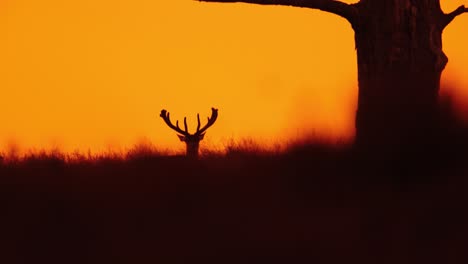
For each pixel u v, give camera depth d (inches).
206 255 1061.1
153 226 1178.6
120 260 1068.5
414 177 1331.2
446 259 999.6
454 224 1095.6
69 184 1461.6
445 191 1223.5
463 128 1425.9
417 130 1427.2
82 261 1080.2
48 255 1102.4
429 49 1973.4
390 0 1982.0
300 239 1070.4
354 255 1023.6
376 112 1589.6
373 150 1417.3
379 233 1083.3
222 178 1413.6
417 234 1071.0
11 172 1664.6
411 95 1638.8
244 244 1068.5
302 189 1315.2
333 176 1357.0
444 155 1374.3
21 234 1184.8
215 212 1202.6
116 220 1215.6
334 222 1130.0
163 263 1049.5
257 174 1406.3
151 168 1608.0
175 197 1317.7
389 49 1974.7
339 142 1510.8
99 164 1784.0
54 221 1233.4
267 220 1149.7
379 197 1227.2
